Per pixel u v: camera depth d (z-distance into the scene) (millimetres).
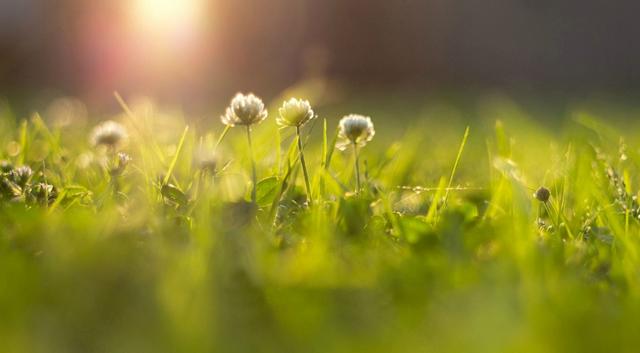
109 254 658
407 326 610
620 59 3861
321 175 791
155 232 703
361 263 670
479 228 706
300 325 610
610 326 607
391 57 3760
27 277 641
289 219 752
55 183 839
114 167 833
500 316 604
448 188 790
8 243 687
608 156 886
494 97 3207
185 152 896
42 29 3500
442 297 628
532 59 3830
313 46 3521
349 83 3674
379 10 3689
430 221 762
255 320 618
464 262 667
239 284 645
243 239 670
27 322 613
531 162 1035
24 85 3570
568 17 3836
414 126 1783
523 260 658
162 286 630
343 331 607
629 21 3848
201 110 2295
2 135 1090
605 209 749
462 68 3832
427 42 3807
